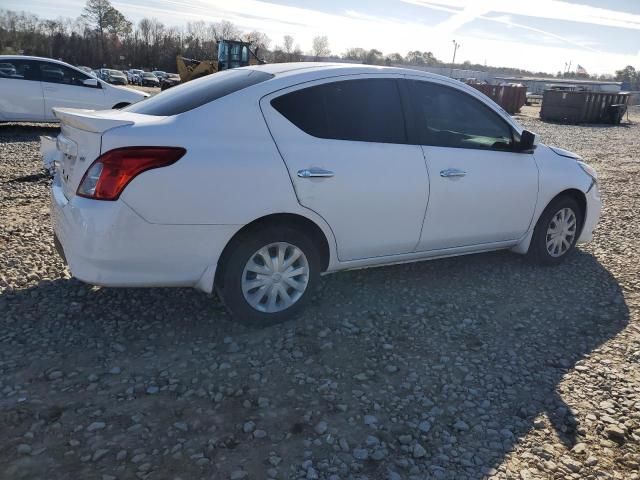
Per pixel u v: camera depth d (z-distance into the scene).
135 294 3.97
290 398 2.87
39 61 11.73
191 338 3.42
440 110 4.14
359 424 2.69
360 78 3.79
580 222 5.11
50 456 2.36
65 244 3.22
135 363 3.12
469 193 4.18
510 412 2.84
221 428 2.61
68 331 3.42
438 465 2.45
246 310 3.46
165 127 3.15
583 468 2.46
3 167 8.14
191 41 94.25
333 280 4.45
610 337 3.70
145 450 2.43
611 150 15.32
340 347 3.40
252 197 3.26
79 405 2.71
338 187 3.54
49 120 11.95
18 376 2.92
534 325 3.84
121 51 94.12
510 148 4.54
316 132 3.55
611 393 3.03
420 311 3.96
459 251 4.41
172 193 3.05
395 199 3.80
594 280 4.75
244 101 3.38
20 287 3.99
